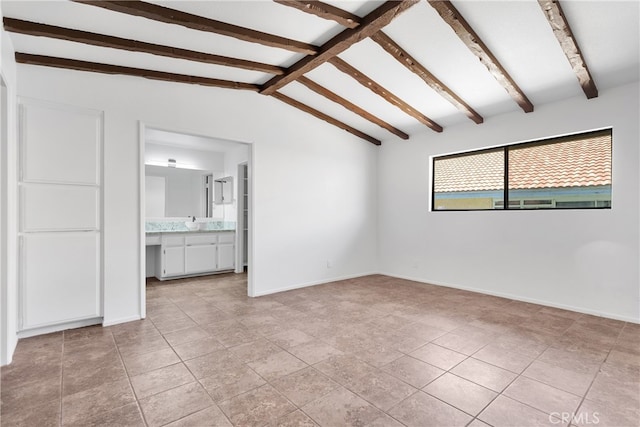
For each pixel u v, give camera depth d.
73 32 2.54
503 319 3.33
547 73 3.24
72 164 3.02
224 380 2.13
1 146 2.38
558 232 3.74
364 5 2.57
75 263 3.04
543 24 2.61
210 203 6.43
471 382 2.10
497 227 4.29
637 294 3.20
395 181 5.57
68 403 1.88
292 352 2.55
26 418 1.75
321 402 1.89
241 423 1.70
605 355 2.48
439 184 5.10
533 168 4.09
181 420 1.73
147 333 2.96
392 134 5.43
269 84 3.97
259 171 4.30
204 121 3.80
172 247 5.29
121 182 3.26
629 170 3.24
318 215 4.98
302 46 3.07
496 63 3.04
